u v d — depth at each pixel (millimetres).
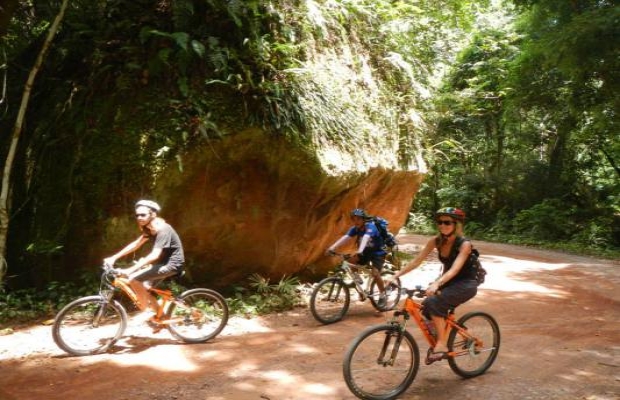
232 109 7613
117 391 4551
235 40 8008
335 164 8242
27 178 8273
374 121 9984
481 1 17641
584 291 10039
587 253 18281
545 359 5617
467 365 5012
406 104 11617
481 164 26891
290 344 6012
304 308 7891
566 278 11570
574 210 21891
